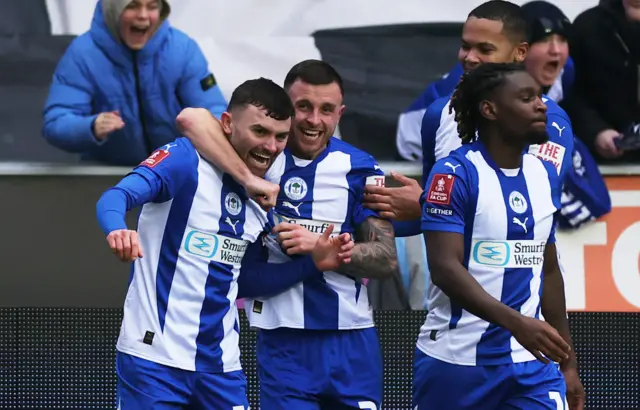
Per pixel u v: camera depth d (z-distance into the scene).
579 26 19.94
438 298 14.19
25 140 19.69
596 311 20.00
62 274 19.77
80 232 19.78
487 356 13.78
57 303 19.78
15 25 19.66
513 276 13.62
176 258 13.66
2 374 20.33
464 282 13.05
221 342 13.95
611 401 20.55
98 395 20.36
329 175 14.92
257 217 14.20
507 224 13.52
